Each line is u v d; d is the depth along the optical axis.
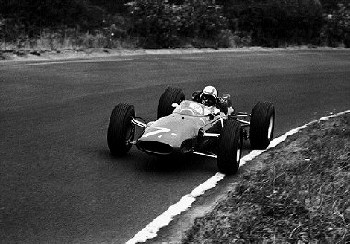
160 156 7.99
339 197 6.81
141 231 6.05
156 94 14.80
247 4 34.94
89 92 14.30
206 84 17.22
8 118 10.89
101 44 22.89
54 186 7.28
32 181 7.41
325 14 37.56
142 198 7.08
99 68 18.42
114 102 13.32
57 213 6.38
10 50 18.92
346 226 5.93
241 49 29.59
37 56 19.20
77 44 22.02
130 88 15.38
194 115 8.82
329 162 8.34
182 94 10.62
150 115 12.24
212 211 6.55
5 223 6.00
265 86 18.03
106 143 9.67
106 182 7.60
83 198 6.92
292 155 9.34
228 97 10.38
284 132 11.59
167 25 26.05
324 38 36.78
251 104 14.76
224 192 7.50
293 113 13.91
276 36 33.47
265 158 9.42
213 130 9.07
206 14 29.17
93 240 5.76
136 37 25.30
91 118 11.49
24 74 15.98
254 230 5.88
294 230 5.82
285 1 34.97
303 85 19.03
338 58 29.67
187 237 5.80
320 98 16.69
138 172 8.15
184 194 7.34
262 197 6.83
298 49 32.94
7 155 8.50
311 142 10.14
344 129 10.89
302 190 7.09
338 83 20.36
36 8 21.53
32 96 13.18
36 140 9.49
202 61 22.94
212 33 29.52
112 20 25.66
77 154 8.84
